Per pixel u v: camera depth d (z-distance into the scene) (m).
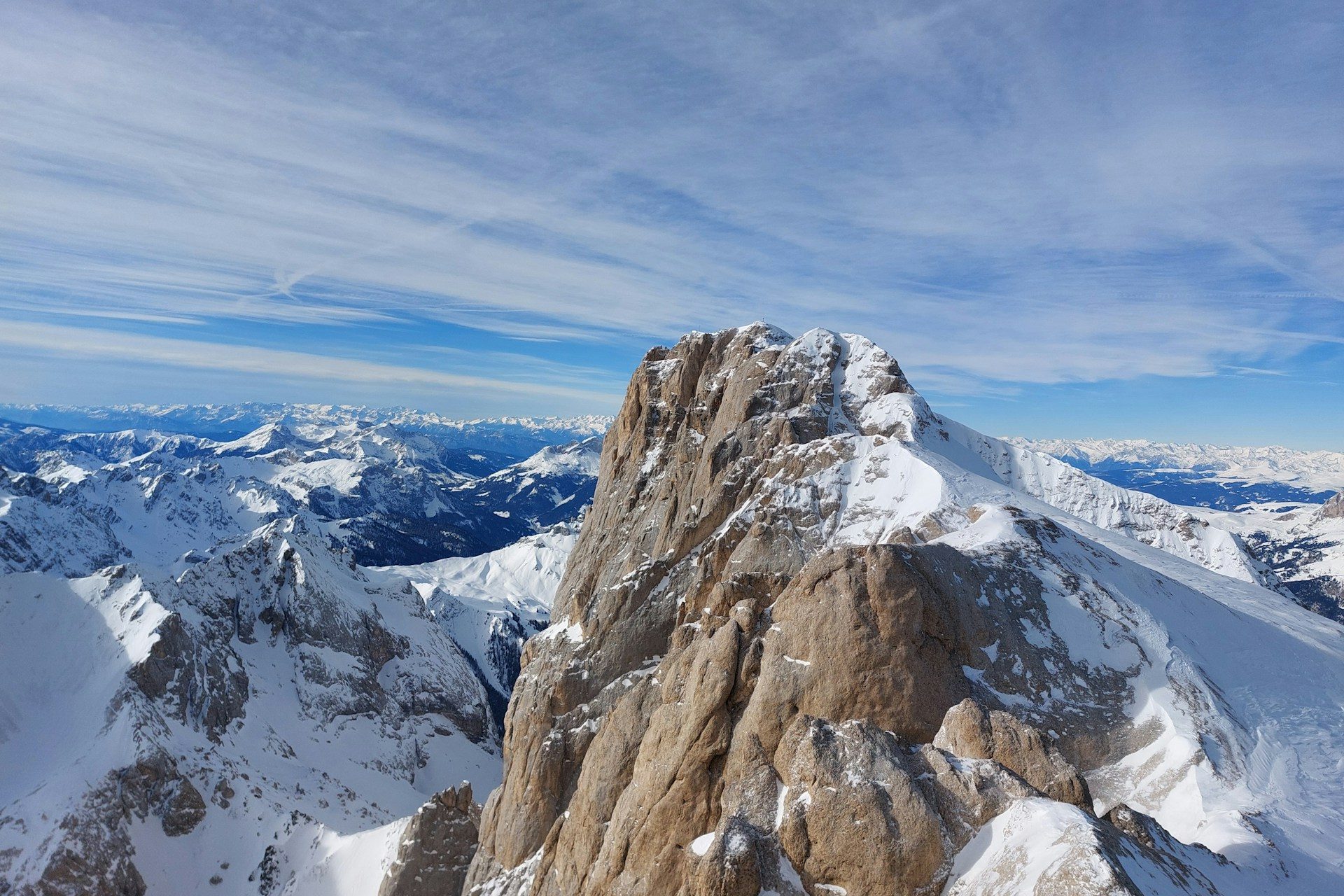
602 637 85.00
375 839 109.19
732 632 51.28
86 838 116.12
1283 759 47.56
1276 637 70.00
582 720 79.50
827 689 46.84
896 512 81.25
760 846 37.34
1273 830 39.03
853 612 48.66
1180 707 50.41
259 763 158.88
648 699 61.78
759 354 112.31
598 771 60.03
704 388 115.50
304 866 113.94
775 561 78.44
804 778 39.06
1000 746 39.88
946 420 130.12
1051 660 53.34
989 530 67.56
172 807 128.38
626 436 124.50
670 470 107.88
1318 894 33.66
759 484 92.12
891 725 45.47
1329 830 39.94
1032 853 31.09
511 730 87.62
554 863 62.50
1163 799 44.56
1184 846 34.66
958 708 42.03
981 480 89.06
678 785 47.38
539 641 99.56
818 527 81.75
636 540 101.25
